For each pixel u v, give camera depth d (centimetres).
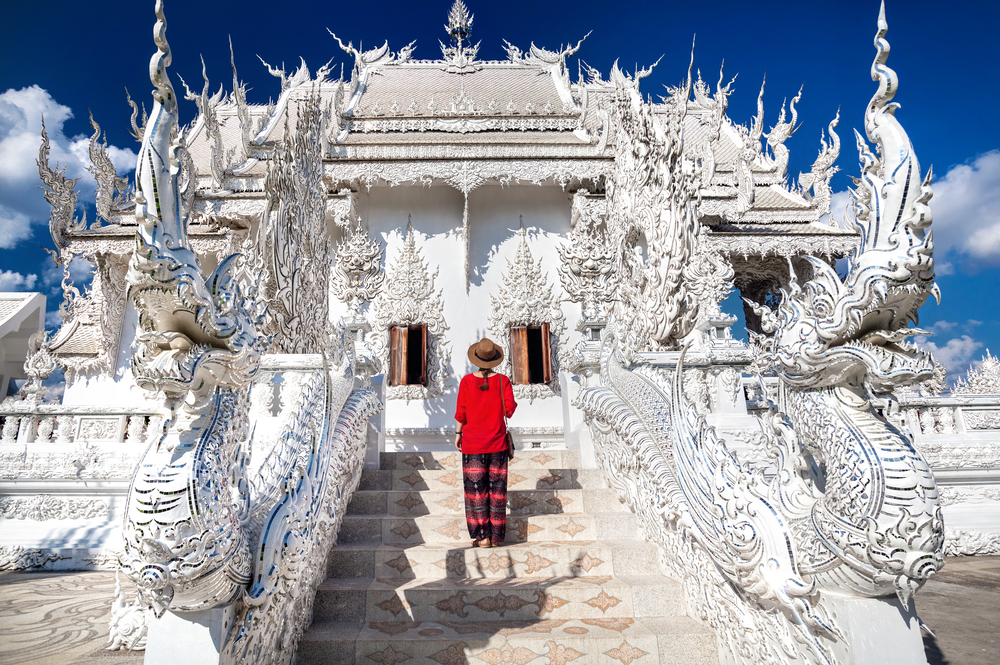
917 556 223
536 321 1203
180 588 210
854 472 239
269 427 530
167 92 221
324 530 385
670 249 671
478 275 1227
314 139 816
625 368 546
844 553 236
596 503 507
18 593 562
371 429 594
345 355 570
